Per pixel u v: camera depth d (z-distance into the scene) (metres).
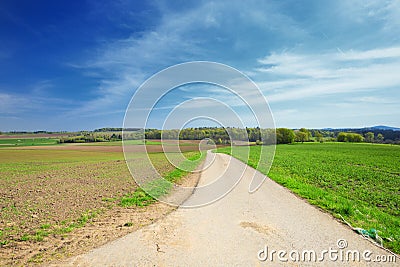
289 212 7.52
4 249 5.31
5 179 17.34
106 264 4.57
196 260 4.64
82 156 37.16
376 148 51.72
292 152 40.34
